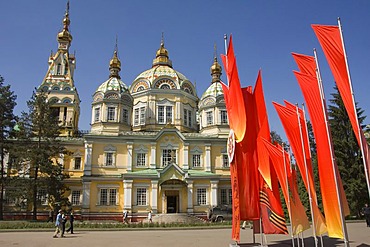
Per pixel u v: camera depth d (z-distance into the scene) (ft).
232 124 65.10
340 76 41.93
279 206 62.95
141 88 206.28
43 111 164.96
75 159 180.65
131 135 178.81
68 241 79.92
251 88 65.98
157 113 199.21
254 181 62.49
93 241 79.61
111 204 167.32
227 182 174.70
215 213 153.07
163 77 205.46
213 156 181.06
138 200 164.86
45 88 199.11
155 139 178.29
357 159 142.72
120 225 118.11
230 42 63.46
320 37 44.01
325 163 48.06
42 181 151.94
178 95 203.82
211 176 169.37
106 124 180.65
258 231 67.67
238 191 61.93
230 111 66.28
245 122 62.23
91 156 172.04
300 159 58.49
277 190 63.36
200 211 165.37
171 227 115.96
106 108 183.32
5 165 173.06
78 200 173.58
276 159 61.11
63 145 180.86
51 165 153.99
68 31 220.02
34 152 153.17
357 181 136.36
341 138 151.94
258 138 62.54
